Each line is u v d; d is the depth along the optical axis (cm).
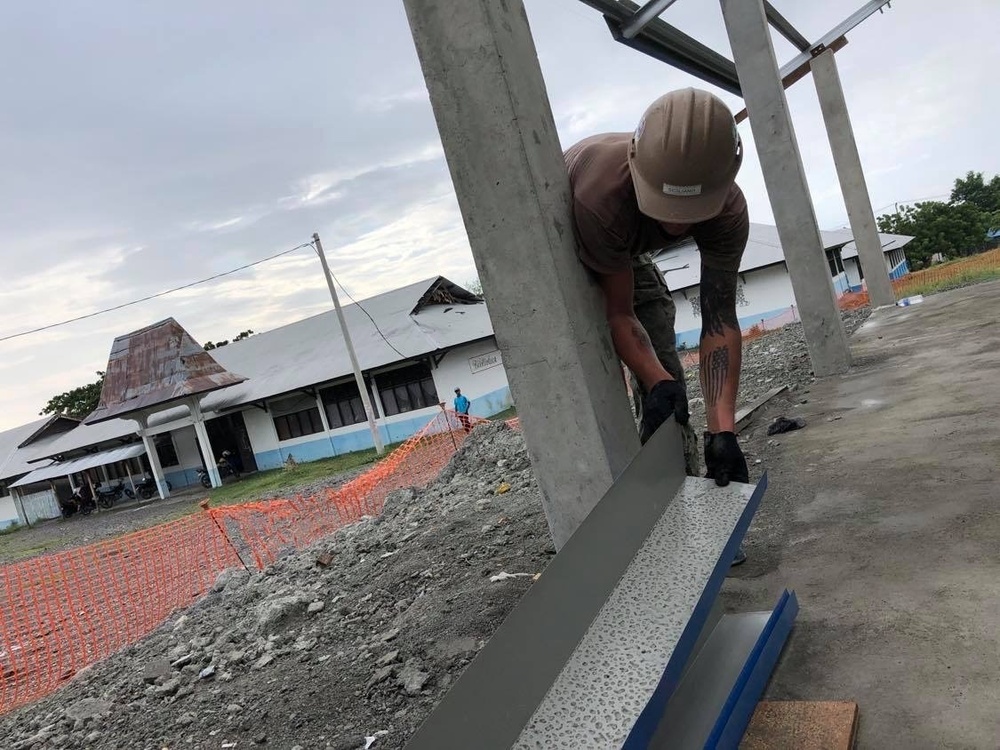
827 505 314
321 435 2317
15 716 436
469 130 228
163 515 1877
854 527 280
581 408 231
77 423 3397
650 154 188
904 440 380
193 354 2442
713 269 225
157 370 2409
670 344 282
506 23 227
